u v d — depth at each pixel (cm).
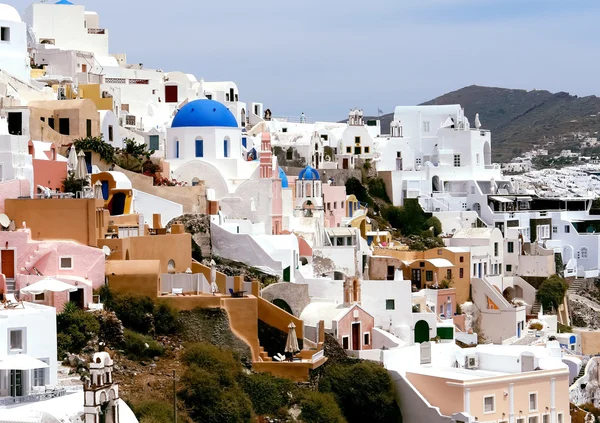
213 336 9081
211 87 17400
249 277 10906
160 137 13575
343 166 16375
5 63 12444
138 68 16775
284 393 9062
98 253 9019
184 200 11419
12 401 6975
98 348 8312
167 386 8381
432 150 17638
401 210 15962
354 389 9644
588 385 12025
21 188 9544
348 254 12294
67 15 15675
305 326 9994
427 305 12512
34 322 7481
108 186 10600
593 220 17225
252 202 12194
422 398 9788
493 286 13900
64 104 11406
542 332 13750
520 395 10181
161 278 9338
